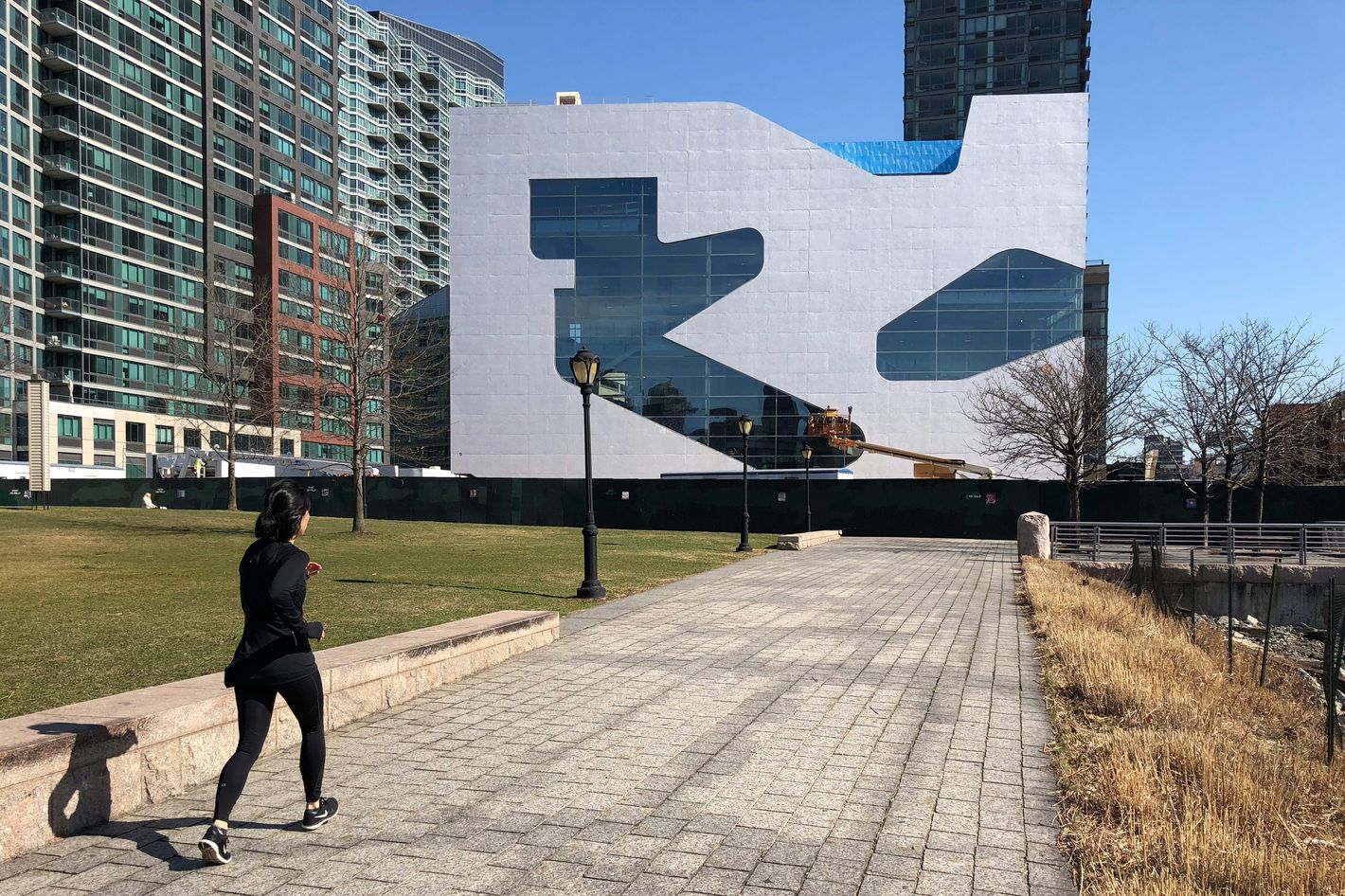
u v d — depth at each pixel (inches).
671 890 155.8
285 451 2783.0
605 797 204.8
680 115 2230.6
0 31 2581.2
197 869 163.8
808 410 2188.7
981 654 390.9
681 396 2219.5
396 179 5378.9
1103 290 3449.8
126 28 2955.2
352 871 163.0
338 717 264.5
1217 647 551.8
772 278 2203.5
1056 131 2153.1
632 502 1523.1
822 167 2202.3
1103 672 321.7
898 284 2177.7
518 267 2247.8
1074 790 205.3
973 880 160.9
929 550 1114.1
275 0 3599.9
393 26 7396.7
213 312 2294.5
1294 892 154.2
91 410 2751.0
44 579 585.6
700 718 277.6
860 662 371.2
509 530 1247.5
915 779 218.8
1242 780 205.3
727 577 721.6
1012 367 1889.8
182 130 3164.4
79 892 153.3
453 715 279.9
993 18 3939.5
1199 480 1429.6
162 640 359.9
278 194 3602.4
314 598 510.3
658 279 2228.1
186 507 1683.1
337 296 1302.9
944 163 2331.4
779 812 195.8
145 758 198.2
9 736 178.1
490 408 2247.8
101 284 2866.6
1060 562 917.8
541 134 2247.8
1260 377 1278.3
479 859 169.0
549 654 385.1
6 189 2608.3
